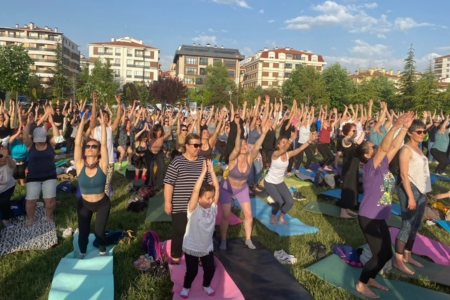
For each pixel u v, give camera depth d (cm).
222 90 6072
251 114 1507
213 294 470
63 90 5234
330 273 543
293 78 6250
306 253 616
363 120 1402
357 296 484
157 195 922
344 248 609
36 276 510
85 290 464
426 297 489
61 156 1403
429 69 4884
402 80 5284
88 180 541
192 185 526
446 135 1306
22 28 10469
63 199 855
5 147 659
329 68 6209
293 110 1277
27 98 5147
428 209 826
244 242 639
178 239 532
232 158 606
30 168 677
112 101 4834
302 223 761
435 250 638
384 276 545
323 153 1325
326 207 876
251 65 11988
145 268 531
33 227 668
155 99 6025
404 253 588
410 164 554
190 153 530
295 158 1277
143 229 694
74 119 1475
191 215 457
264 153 1227
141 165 1077
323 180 1081
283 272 537
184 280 465
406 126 484
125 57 10912
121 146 1223
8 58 3672
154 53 11169
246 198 623
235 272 533
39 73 10431
